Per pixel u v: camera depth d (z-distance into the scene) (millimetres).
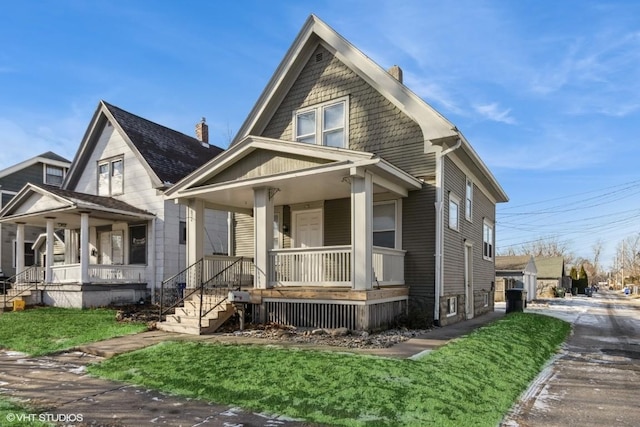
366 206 9664
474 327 11242
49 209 15688
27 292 16125
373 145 12492
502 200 20234
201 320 9805
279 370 6184
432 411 4855
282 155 10727
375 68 12344
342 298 9625
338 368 6199
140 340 8859
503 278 27578
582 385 6742
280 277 10797
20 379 6320
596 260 104188
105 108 19203
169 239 17484
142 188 18078
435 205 11508
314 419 4621
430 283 11453
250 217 15539
